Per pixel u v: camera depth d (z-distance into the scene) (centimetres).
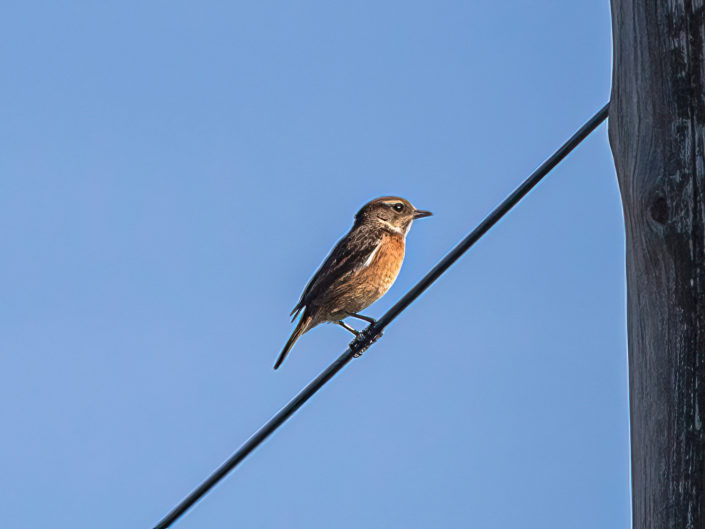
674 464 816
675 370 828
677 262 841
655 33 891
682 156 861
